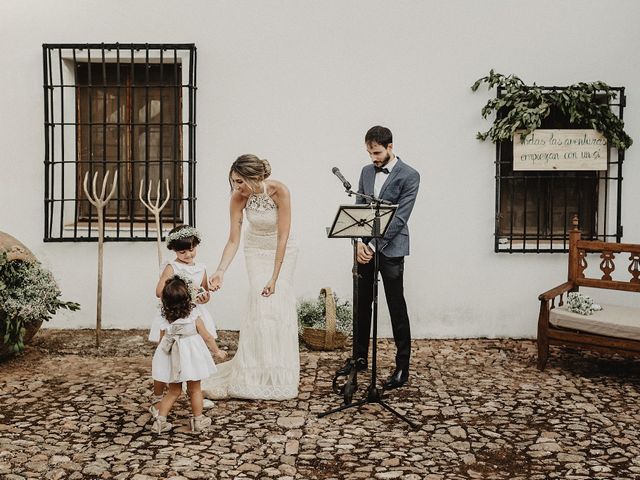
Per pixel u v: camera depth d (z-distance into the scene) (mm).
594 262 6980
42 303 5809
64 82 6906
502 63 6816
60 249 6898
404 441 4398
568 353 6500
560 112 7012
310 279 6926
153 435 4445
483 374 5809
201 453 4180
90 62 6887
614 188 6945
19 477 3844
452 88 6820
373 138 5328
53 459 4070
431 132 6844
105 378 5547
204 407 4941
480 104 6828
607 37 6832
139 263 6910
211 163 6875
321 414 4801
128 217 7086
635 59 6848
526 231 7086
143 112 7023
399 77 6809
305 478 3877
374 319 4934
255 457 4133
